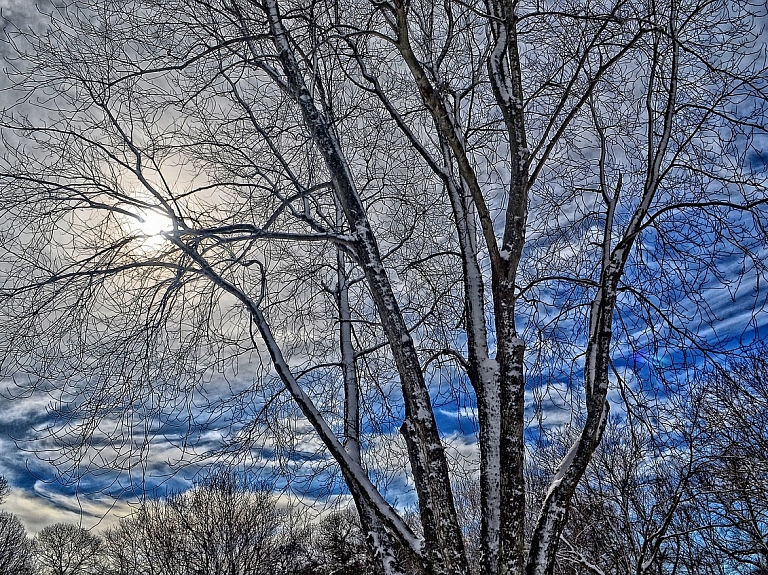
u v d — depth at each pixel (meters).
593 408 5.20
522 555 4.81
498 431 5.21
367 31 4.95
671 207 5.47
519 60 6.00
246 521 19.19
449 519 4.87
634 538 11.68
